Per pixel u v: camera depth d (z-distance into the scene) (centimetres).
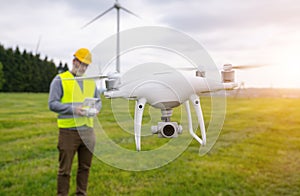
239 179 413
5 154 552
